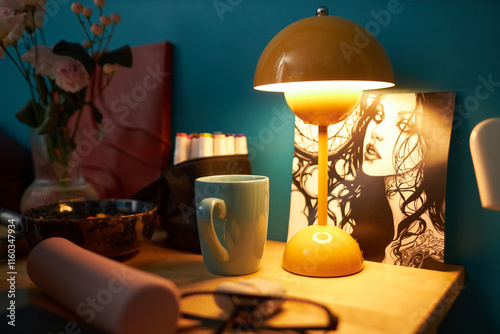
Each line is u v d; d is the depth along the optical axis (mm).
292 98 583
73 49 817
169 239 759
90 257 480
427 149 646
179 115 938
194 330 426
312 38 526
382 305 490
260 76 568
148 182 951
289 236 754
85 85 824
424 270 625
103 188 1014
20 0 763
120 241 636
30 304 512
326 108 564
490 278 636
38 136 837
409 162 659
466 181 645
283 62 532
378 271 618
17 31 754
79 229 612
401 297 515
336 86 557
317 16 578
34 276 525
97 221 617
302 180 752
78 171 879
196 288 550
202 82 896
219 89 873
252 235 588
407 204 654
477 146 455
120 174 998
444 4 643
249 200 577
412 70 677
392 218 664
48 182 853
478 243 642
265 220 607
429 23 657
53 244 535
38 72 807
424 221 640
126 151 980
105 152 1021
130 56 876
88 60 834
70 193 849
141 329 389
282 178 803
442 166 634
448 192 659
